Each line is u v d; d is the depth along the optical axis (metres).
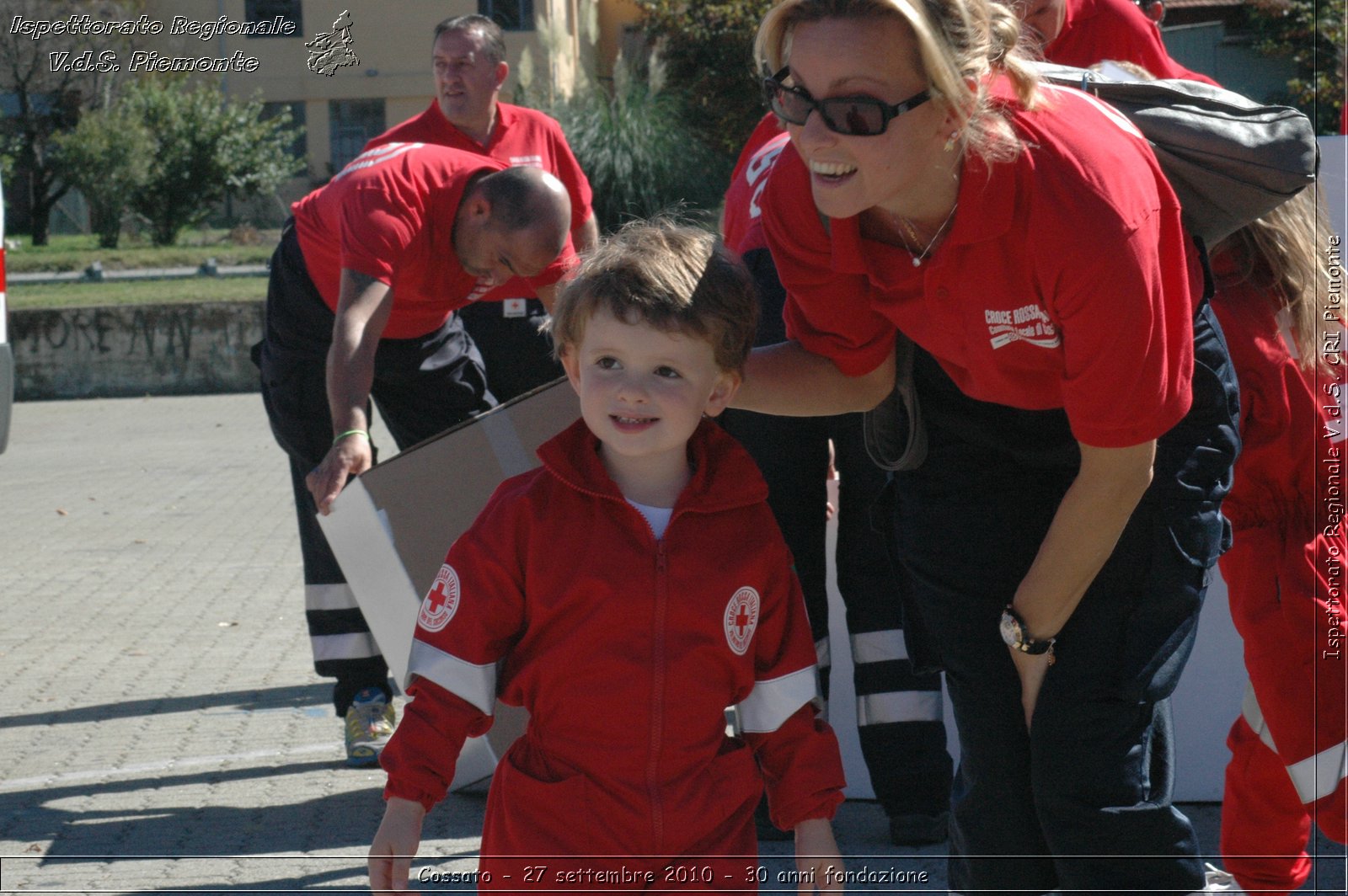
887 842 3.49
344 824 3.68
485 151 5.51
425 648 2.23
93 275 20.52
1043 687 2.31
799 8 1.98
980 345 2.21
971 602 2.43
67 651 5.66
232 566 7.44
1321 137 3.32
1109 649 2.26
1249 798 2.90
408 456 3.44
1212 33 6.45
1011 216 2.02
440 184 3.92
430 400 4.32
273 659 5.55
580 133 16.23
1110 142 2.07
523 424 3.46
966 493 2.47
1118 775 2.26
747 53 21.61
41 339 18.11
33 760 4.27
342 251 3.79
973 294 2.13
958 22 1.93
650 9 22.22
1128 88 2.38
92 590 6.84
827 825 2.34
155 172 21.86
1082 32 3.79
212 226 22.72
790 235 2.36
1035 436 2.40
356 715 4.25
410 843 2.16
